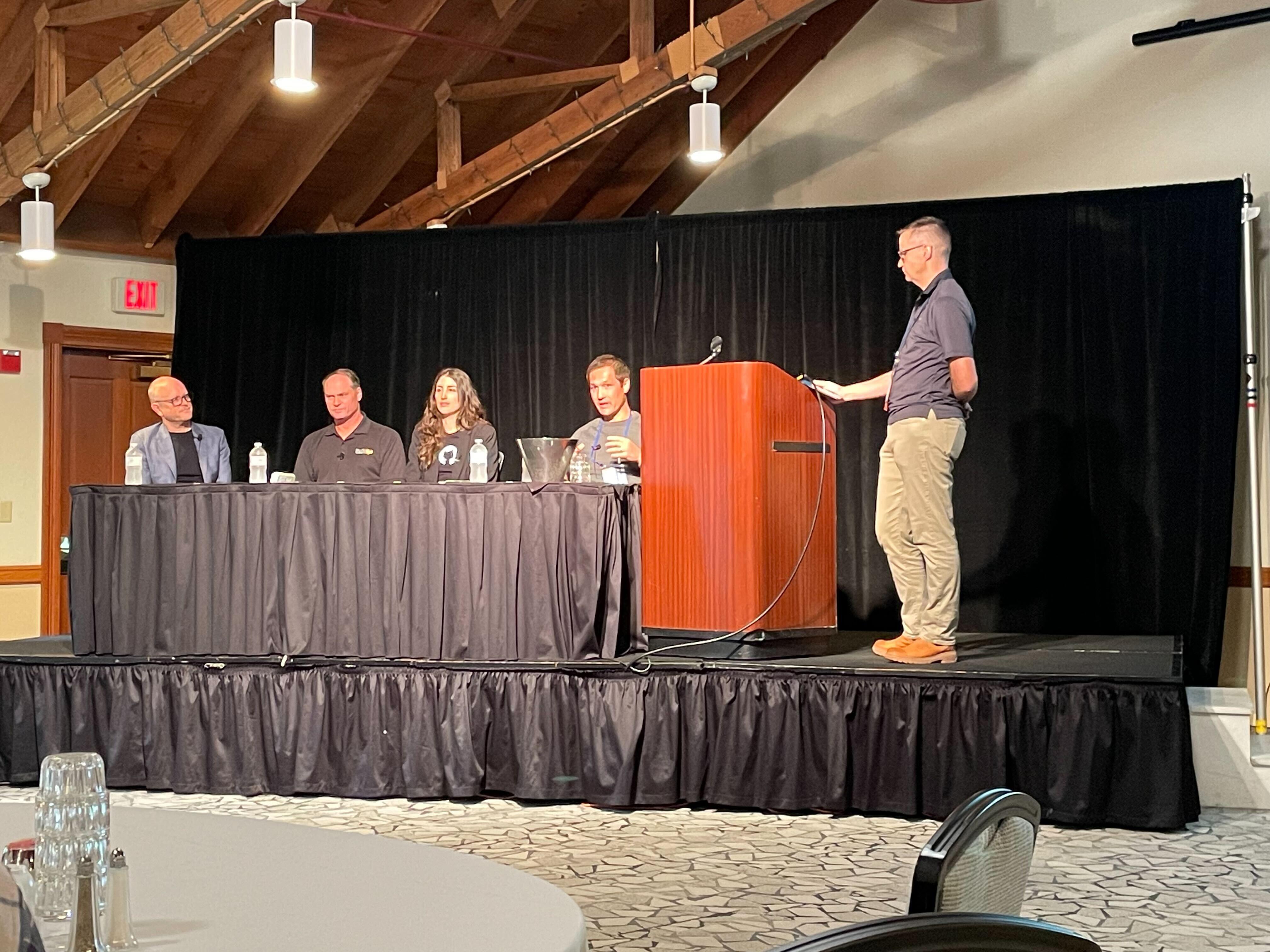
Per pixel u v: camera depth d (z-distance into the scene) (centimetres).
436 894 125
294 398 758
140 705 484
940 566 459
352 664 476
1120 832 423
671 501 468
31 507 728
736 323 696
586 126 641
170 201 734
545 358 734
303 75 447
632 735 451
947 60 691
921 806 438
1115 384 610
